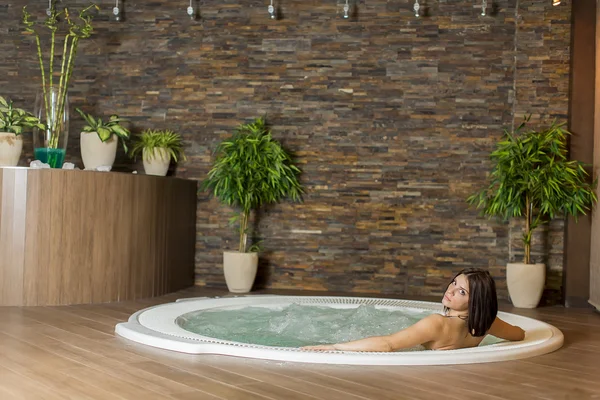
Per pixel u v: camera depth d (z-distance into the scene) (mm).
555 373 3297
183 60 7383
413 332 3506
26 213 5309
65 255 5445
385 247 7082
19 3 7492
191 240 7195
